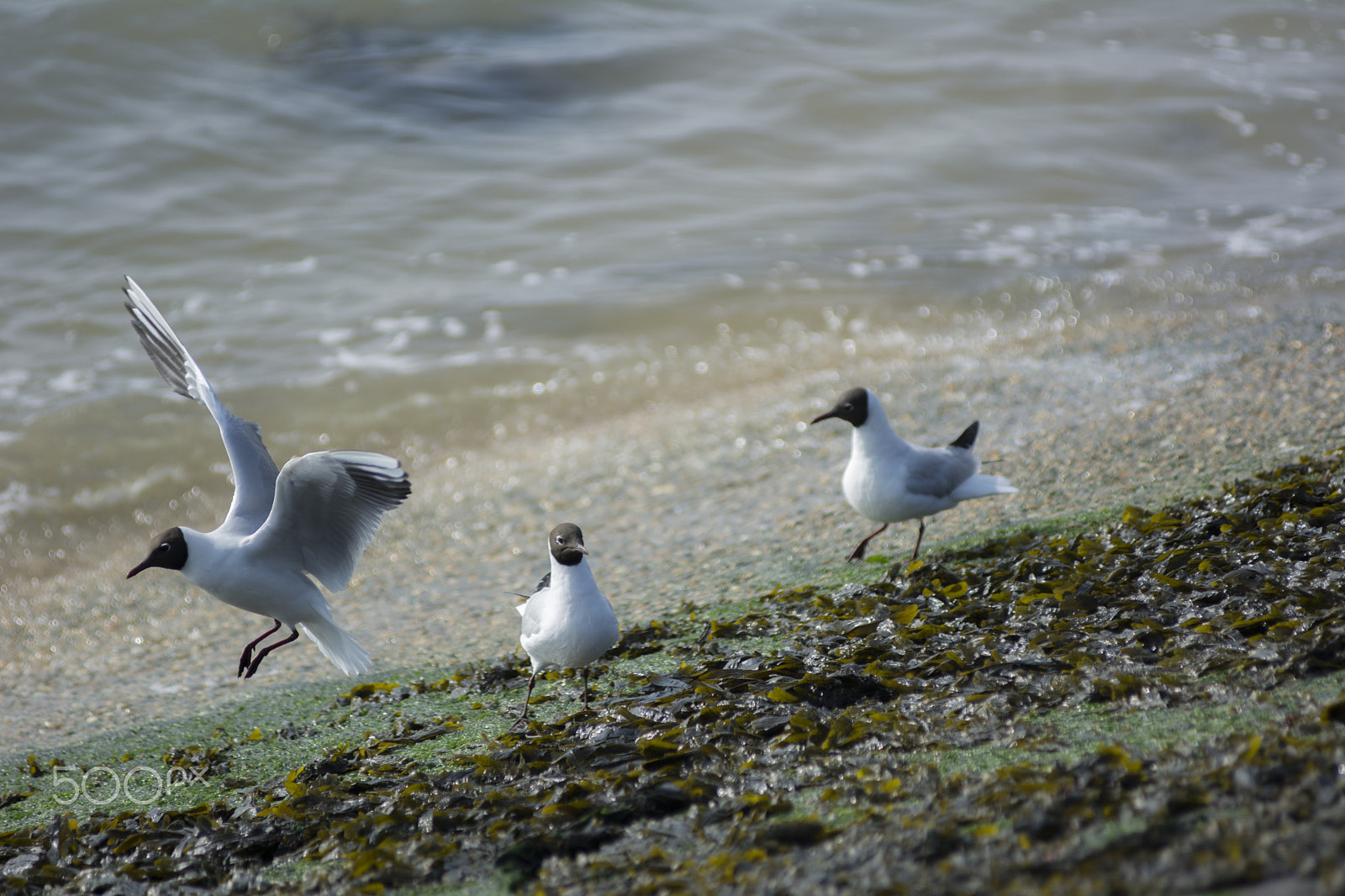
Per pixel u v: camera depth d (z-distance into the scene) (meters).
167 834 7.29
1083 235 22.34
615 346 19.20
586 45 30.47
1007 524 11.20
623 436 16.45
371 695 9.84
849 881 4.83
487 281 21.28
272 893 6.25
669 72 29.50
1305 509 9.10
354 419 17.36
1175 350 16.17
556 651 8.09
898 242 22.39
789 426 15.95
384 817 6.77
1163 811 4.93
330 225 22.86
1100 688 6.70
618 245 22.48
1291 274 19.45
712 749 6.91
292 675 11.11
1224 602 7.76
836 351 18.48
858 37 31.70
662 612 10.77
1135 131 27.31
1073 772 5.49
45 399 17.53
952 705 6.99
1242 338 16.20
